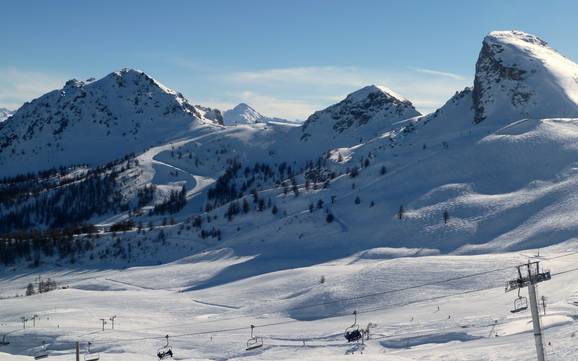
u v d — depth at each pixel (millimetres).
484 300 121188
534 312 40312
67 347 125688
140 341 121562
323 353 97688
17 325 151625
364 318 123312
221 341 114688
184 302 173625
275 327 125188
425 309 122188
